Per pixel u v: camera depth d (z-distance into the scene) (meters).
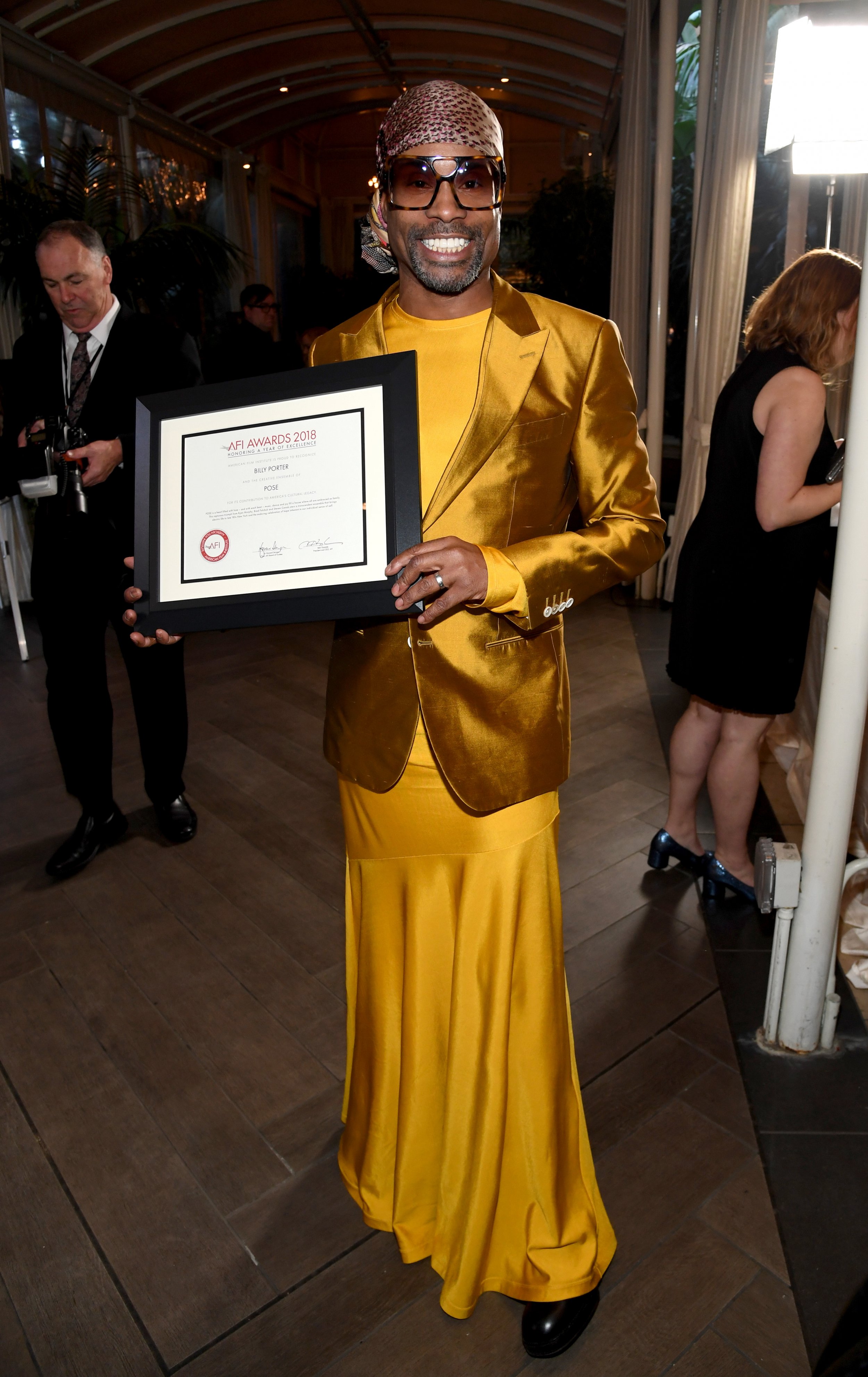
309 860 2.82
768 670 2.23
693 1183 1.67
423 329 1.24
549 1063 1.37
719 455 2.21
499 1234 1.44
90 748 2.77
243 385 1.17
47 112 7.25
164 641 1.20
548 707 1.29
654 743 3.61
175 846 2.93
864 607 1.65
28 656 4.84
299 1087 1.94
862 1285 0.72
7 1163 1.77
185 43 8.04
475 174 1.11
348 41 9.19
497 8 8.16
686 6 5.12
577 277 7.92
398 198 1.13
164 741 2.88
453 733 1.23
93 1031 2.12
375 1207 1.57
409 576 1.06
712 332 4.75
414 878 1.33
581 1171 1.46
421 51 9.64
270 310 5.80
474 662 1.23
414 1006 1.38
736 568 2.19
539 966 1.34
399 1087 1.50
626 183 5.91
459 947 1.32
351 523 1.12
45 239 2.45
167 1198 1.69
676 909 2.54
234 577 1.16
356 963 1.50
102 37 7.23
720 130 4.43
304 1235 1.60
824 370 2.09
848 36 1.69
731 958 2.32
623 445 1.22
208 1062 2.02
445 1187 1.41
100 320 2.60
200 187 10.29
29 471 2.54
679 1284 1.49
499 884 1.29
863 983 2.17
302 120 11.31
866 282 1.55
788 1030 1.97
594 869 2.75
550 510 1.24
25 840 3.01
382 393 1.11
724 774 2.44
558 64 9.44
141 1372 1.38
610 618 5.34
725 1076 1.93
